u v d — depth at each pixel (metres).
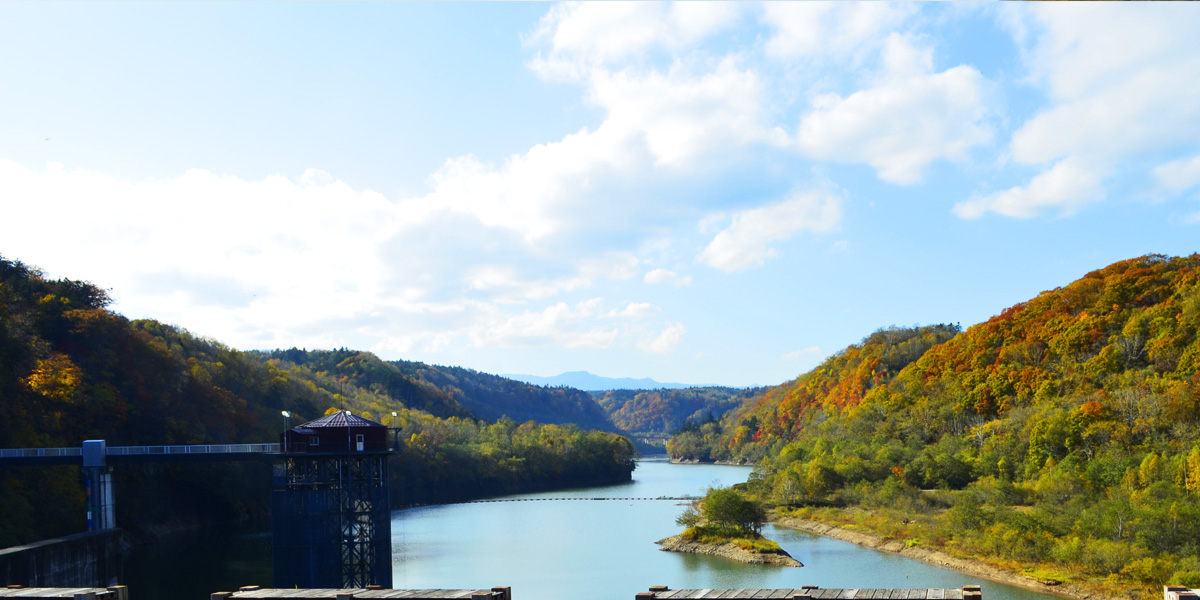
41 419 118.06
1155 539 90.69
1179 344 157.25
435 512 184.25
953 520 114.31
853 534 128.50
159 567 110.62
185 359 188.50
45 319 142.50
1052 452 143.38
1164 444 129.75
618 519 165.12
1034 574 93.00
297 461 95.00
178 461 97.25
